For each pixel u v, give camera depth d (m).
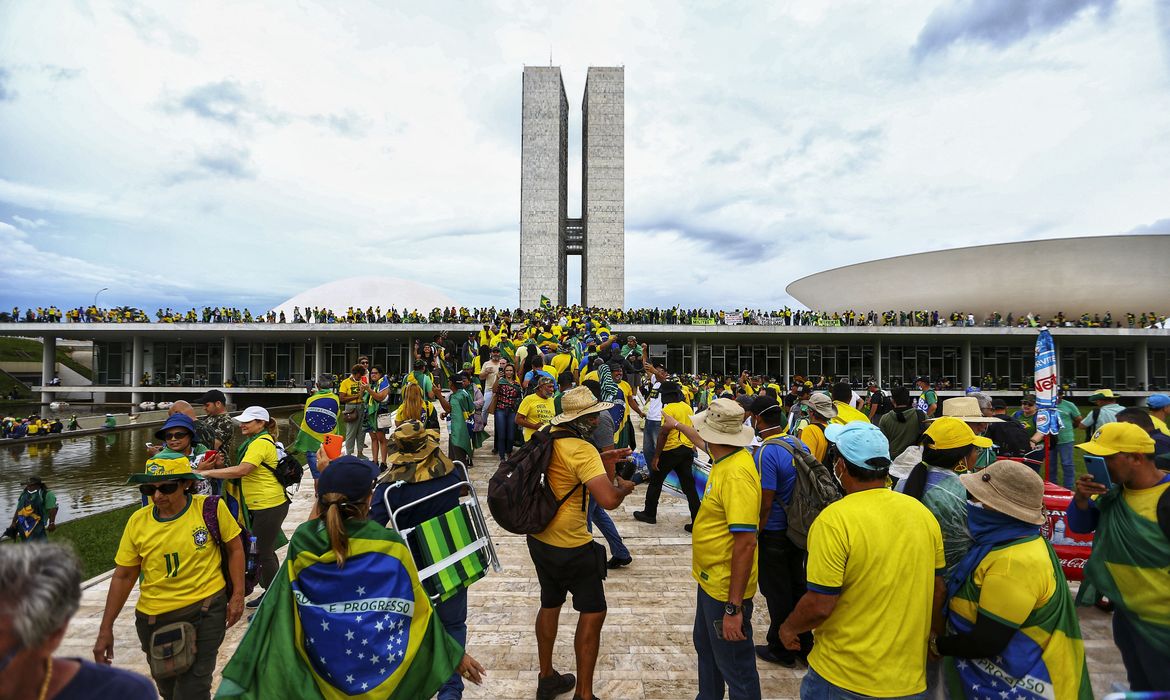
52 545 1.30
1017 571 2.23
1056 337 42.00
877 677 2.18
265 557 4.69
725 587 2.92
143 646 2.95
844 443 2.42
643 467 7.18
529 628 4.58
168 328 41.22
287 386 44.34
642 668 3.95
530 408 6.96
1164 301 52.19
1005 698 2.29
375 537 2.28
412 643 2.29
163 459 2.87
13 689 1.22
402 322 42.69
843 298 66.69
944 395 36.06
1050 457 8.25
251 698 2.05
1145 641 2.63
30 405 44.38
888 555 2.21
